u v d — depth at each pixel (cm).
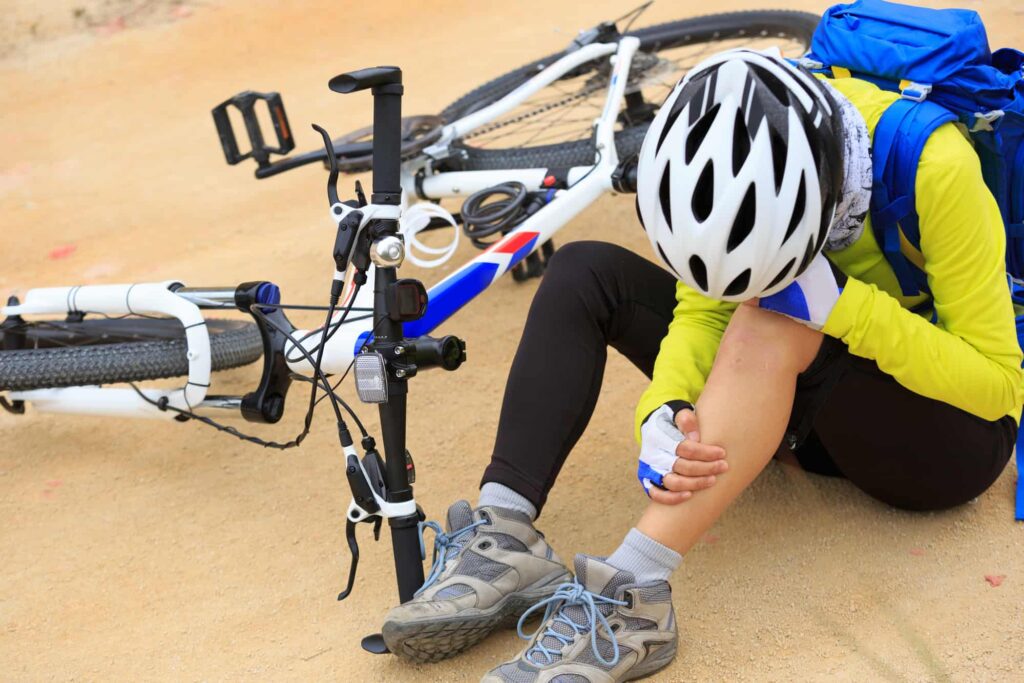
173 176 489
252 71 635
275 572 215
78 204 467
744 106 143
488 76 561
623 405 262
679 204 146
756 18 374
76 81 645
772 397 161
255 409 222
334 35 676
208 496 246
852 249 167
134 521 239
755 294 152
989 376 163
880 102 158
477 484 238
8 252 422
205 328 229
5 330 260
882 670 166
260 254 386
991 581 183
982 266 159
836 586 187
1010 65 176
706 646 177
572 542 211
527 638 169
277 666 186
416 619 163
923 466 181
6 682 190
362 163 273
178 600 210
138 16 712
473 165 316
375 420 270
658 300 191
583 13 654
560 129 438
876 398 171
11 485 260
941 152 154
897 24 165
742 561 197
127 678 188
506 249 246
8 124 592
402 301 171
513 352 296
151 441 273
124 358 233
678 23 380
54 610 211
